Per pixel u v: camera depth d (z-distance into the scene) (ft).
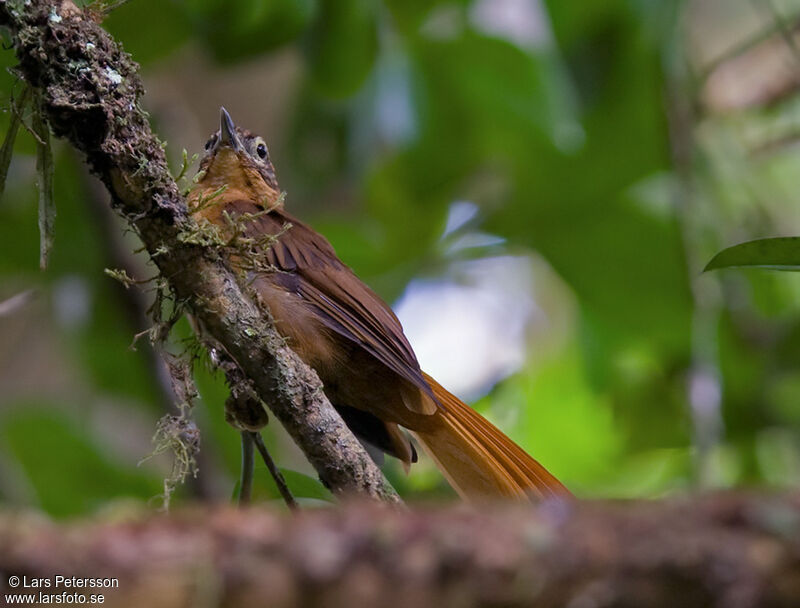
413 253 40.50
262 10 32.71
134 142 17.81
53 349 48.21
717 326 37.83
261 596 11.69
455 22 38.40
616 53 36.63
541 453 39.81
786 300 40.16
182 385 20.36
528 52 38.11
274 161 48.03
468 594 11.82
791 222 41.93
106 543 11.80
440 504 12.96
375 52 36.17
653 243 39.14
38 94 18.48
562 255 40.16
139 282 19.33
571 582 11.76
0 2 17.80
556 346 44.04
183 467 20.53
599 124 38.22
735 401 37.55
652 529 11.94
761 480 36.63
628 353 40.40
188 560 11.74
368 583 11.82
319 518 12.32
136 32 31.83
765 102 41.06
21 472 33.32
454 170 40.70
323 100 38.96
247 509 12.70
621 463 39.45
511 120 38.93
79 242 37.24
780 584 11.53
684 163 37.32
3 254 37.40
